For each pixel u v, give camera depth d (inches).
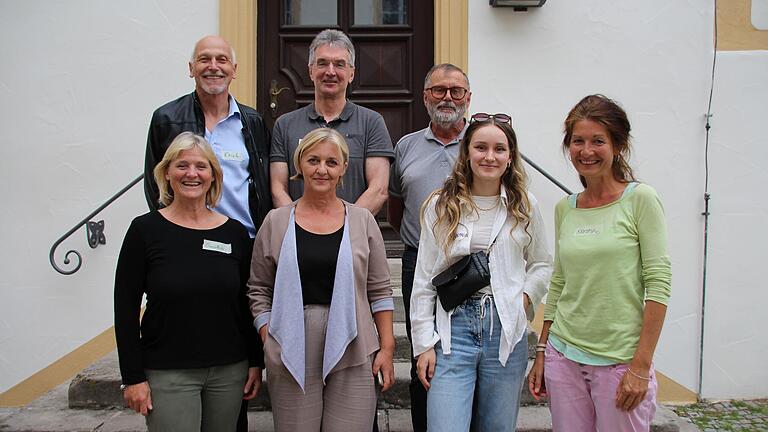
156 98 143.7
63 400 117.3
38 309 142.6
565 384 73.5
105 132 143.2
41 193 142.9
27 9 142.4
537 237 80.1
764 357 141.6
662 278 67.6
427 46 155.6
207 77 91.4
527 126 143.6
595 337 71.0
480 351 75.9
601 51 143.0
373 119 97.7
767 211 141.6
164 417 74.5
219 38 93.7
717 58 141.9
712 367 141.8
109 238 143.5
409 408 112.4
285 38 155.3
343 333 75.9
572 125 74.1
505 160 76.2
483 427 77.5
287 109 155.6
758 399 141.3
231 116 95.0
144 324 75.9
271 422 106.3
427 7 155.4
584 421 73.2
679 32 142.2
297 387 76.2
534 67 143.4
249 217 93.7
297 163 82.1
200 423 77.2
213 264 76.6
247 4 144.6
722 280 141.6
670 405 140.0
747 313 141.6
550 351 76.3
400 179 99.7
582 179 77.1
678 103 142.3
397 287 141.6
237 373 79.0
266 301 80.7
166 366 74.3
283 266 77.1
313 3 156.1
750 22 141.5
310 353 76.9
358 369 77.8
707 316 141.7
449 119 94.0
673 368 142.2
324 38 96.0
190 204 78.6
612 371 69.9
